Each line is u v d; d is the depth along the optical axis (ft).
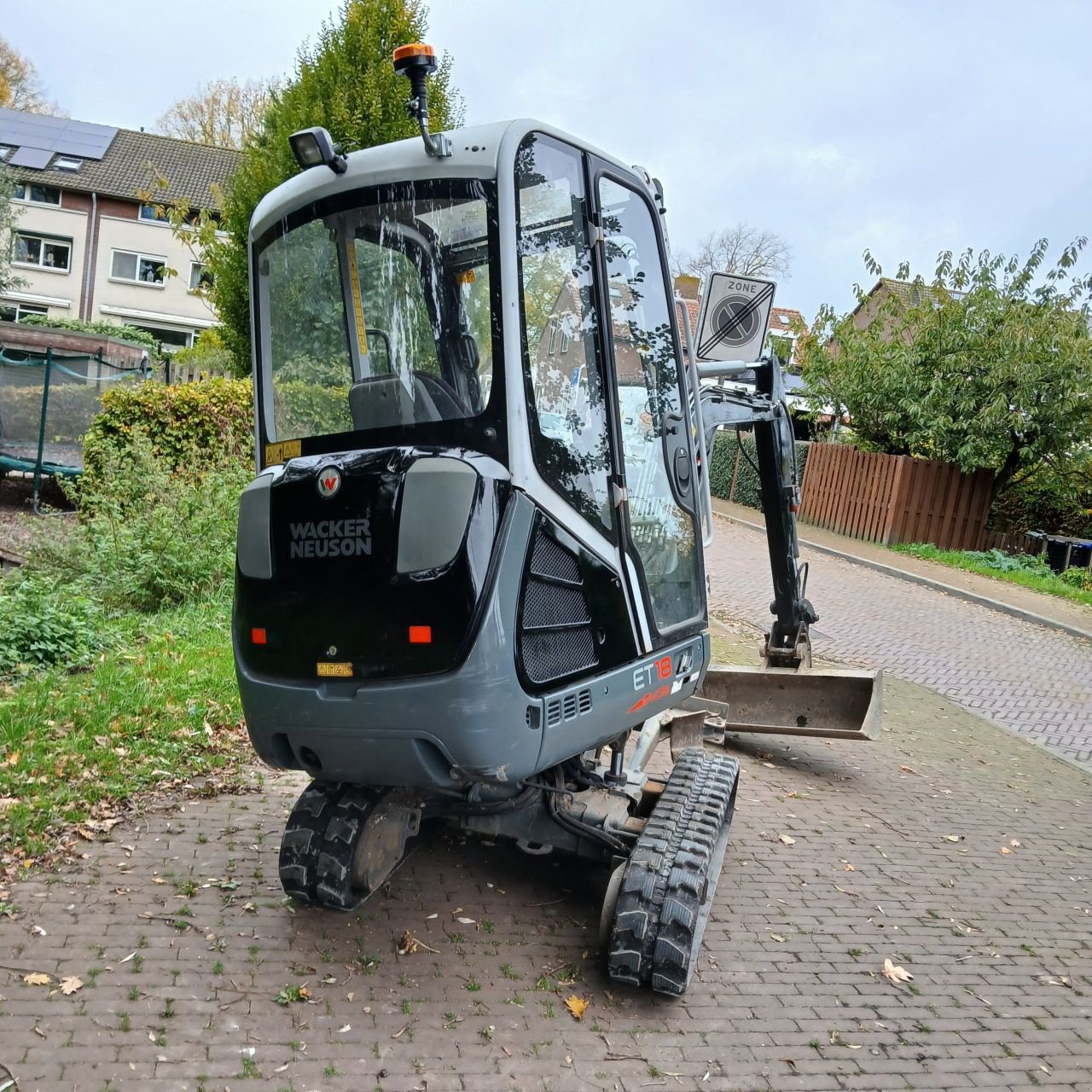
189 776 17.84
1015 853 19.80
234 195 52.60
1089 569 57.00
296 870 12.45
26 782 16.39
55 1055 10.11
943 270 65.87
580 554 11.28
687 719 20.25
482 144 10.80
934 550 61.72
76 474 48.01
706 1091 10.78
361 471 10.69
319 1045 10.76
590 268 11.91
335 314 11.90
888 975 13.91
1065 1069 12.17
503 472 10.50
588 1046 11.28
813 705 23.73
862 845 19.06
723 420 19.97
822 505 71.51
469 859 15.85
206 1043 10.59
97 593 28.86
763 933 14.74
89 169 127.24
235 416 39.96
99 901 13.33
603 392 11.92
